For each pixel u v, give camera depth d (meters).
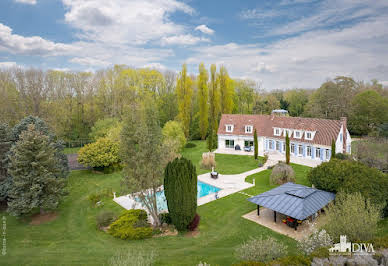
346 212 14.96
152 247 17.30
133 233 18.88
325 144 38.41
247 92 76.00
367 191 20.52
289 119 45.69
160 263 15.09
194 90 70.06
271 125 47.62
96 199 26.89
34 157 23.52
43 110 52.09
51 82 58.00
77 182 34.56
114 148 38.56
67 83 61.84
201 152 49.88
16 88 54.88
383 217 20.95
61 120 57.75
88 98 63.16
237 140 49.75
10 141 26.92
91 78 63.94
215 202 25.84
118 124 46.91
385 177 21.53
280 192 21.62
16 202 22.61
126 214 22.45
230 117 52.34
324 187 23.05
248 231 19.55
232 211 23.48
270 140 46.72
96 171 39.38
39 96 52.88
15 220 23.45
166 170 19.59
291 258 12.12
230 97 60.34
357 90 69.75
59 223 22.81
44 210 25.42
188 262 15.18
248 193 27.94
